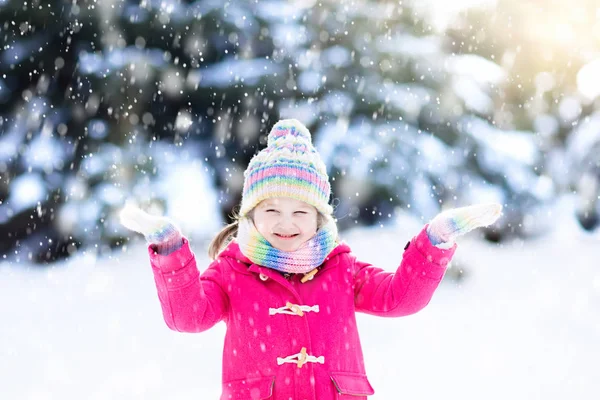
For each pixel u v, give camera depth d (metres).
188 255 3.04
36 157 10.15
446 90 11.18
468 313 7.66
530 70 12.43
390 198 10.59
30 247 9.93
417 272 3.18
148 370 5.80
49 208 10.03
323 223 3.36
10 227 9.97
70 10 10.25
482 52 12.30
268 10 11.09
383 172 10.56
